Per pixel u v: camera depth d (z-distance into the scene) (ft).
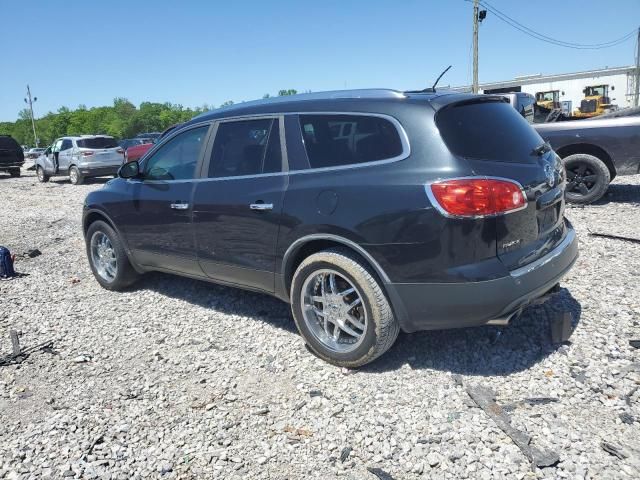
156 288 19.22
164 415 11.34
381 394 11.52
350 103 12.66
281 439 10.37
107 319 16.69
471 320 11.18
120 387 12.57
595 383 11.30
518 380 11.65
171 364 13.56
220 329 15.38
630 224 23.52
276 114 13.91
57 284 20.53
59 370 13.53
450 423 10.39
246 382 12.45
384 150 11.79
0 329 16.28
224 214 14.37
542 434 9.87
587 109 114.93
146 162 17.39
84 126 428.97
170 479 9.45
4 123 533.14
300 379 12.41
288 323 15.40
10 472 9.75
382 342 11.94
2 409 11.86
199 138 15.76
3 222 35.96
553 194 12.41
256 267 14.02
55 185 64.28
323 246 12.89
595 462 9.10
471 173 10.82
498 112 12.80
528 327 13.78
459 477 9.05
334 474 9.39
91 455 10.14
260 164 13.92
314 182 12.56
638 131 26.53
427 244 10.98
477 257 10.80
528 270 11.26
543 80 138.51
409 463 9.46
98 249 19.61
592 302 14.98
